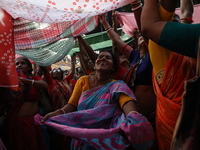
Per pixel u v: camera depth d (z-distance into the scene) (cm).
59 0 174
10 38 212
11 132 282
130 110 157
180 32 89
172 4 110
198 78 75
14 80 214
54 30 290
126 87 173
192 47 88
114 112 171
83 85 199
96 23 311
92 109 167
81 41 310
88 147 169
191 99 76
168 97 130
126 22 349
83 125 167
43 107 343
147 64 185
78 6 181
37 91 309
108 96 173
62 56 352
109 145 151
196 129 73
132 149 168
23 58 322
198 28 86
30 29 278
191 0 161
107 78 197
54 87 366
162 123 132
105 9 187
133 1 175
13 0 183
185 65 120
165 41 93
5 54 207
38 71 382
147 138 139
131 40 502
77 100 197
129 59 229
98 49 523
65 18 212
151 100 182
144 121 142
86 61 328
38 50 324
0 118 321
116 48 254
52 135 327
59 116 170
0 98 230
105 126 171
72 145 188
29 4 186
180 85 122
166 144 131
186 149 74
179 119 79
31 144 285
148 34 100
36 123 174
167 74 130
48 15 207
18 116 288
